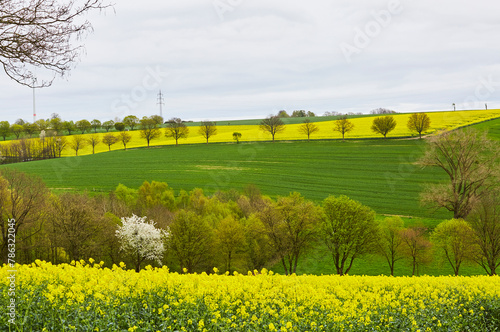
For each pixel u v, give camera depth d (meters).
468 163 61.31
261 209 50.66
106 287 11.71
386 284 19.77
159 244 50.38
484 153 61.66
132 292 12.22
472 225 51.88
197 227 53.41
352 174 89.38
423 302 15.59
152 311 11.05
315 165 97.00
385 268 56.41
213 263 57.12
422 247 54.66
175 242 52.59
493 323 14.13
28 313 9.37
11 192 43.28
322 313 12.48
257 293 13.61
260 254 55.34
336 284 18.41
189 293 12.66
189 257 52.62
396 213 68.19
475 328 13.41
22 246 45.88
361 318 12.10
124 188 79.81
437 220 65.50
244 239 54.28
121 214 63.25
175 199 79.94
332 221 49.34
